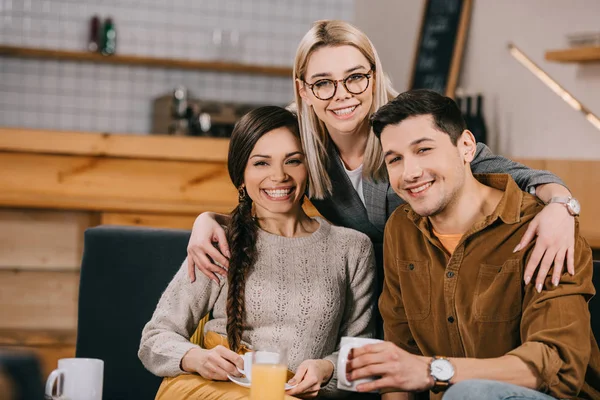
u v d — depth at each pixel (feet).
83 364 6.66
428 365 6.38
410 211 7.61
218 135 19.44
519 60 15.07
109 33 20.34
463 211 7.30
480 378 6.38
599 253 11.11
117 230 8.91
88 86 20.81
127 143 12.51
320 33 8.34
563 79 14.02
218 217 8.42
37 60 20.56
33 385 4.58
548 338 6.60
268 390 6.18
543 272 6.85
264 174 7.98
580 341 6.64
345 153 8.73
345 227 8.90
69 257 12.50
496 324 7.20
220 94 21.52
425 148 6.97
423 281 7.55
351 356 6.30
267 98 21.79
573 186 11.93
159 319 7.98
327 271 8.15
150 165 12.66
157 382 8.74
